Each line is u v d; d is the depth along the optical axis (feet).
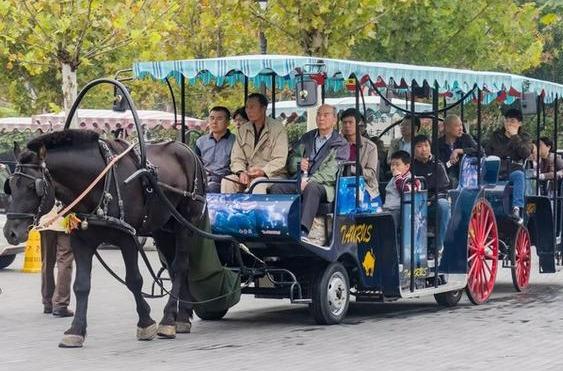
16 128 118.62
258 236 48.52
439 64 105.60
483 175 60.54
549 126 113.91
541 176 67.67
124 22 80.74
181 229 47.55
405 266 53.57
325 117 50.31
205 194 48.42
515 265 64.03
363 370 39.29
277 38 82.12
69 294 53.57
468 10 104.22
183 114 52.13
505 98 66.54
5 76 119.34
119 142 45.32
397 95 67.31
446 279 57.36
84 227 43.21
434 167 56.49
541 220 66.13
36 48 81.92
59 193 43.37
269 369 39.40
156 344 45.06
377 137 60.39
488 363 40.73
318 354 42.60
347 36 80.59
